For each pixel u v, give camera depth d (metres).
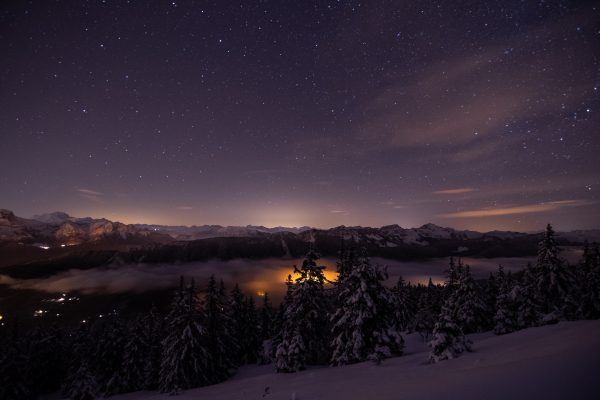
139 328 40.38
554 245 31.38
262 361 39.62
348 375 13.75
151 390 37.22
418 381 6.12
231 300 44.09
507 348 12.88
